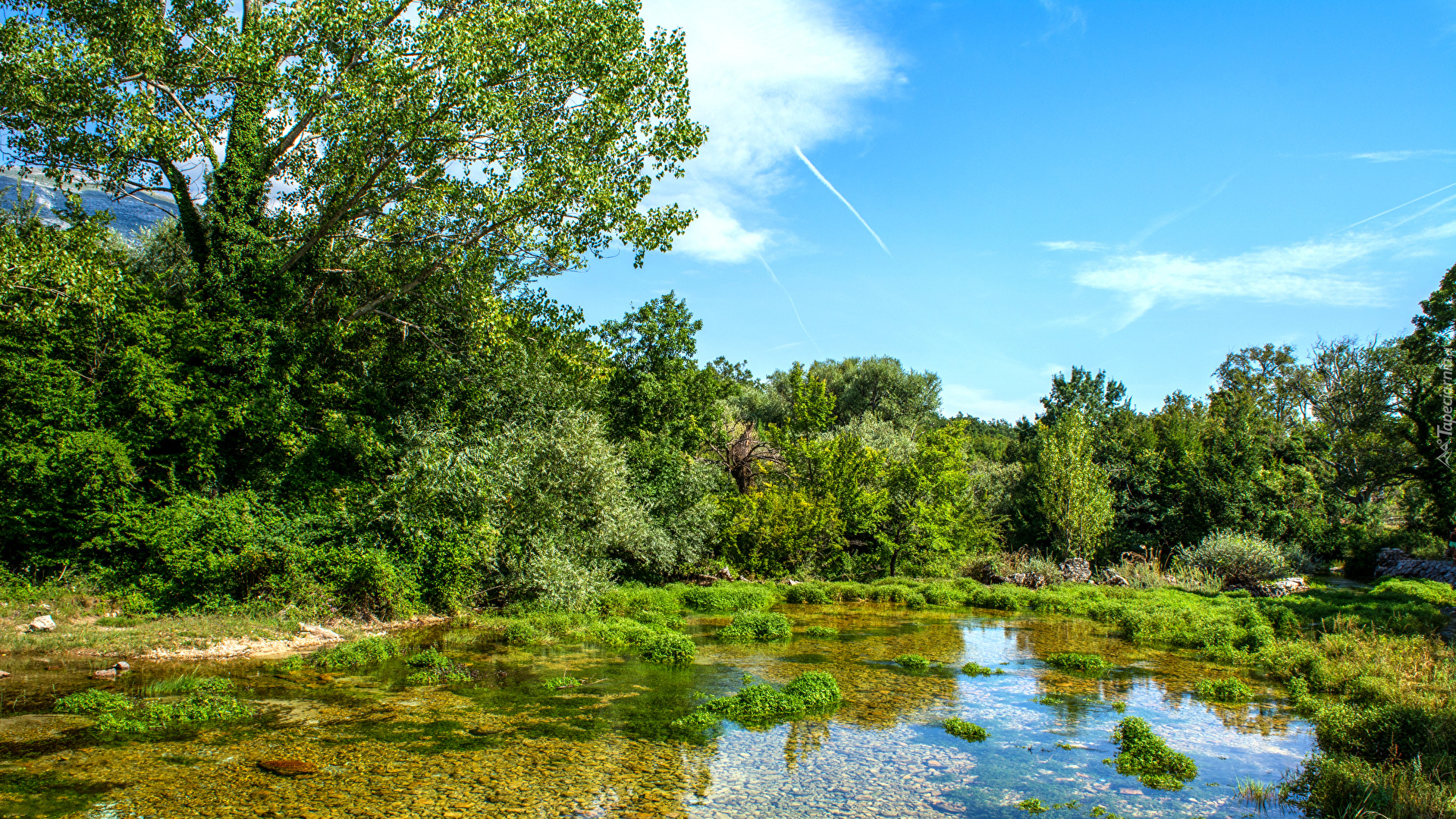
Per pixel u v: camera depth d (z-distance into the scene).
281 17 17.08
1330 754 7.44
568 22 18.67
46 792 5.97
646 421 25.77
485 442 17.23
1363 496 40.31
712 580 22.84
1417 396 27.22
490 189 18.94
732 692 9.95
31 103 15.62
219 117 17.77
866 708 9.40
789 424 30.88
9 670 9.47
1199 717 9.31
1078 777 7.09
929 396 54.75
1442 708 8.30
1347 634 13.34
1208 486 28.52
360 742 7.48
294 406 16.52
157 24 16.47
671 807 6.08
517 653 12.27
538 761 7.10
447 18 18.30
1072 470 27.89
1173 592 21.52
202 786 6.19
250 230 17.08
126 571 12.85
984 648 13.73
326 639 12.46
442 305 20.06
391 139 17.02
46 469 12.52
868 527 26.06
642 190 20.48
